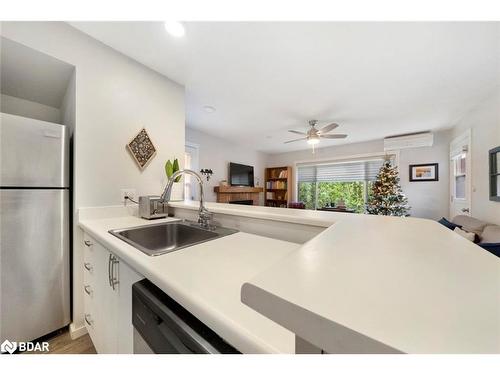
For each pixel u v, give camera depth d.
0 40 1.25
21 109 1.74
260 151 6.04
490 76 2.01
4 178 1.21
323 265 0.37
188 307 0.50
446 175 3.84
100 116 1.62
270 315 0.27
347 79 2.13
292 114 3.12
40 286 1.35
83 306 1.52
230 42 1.62
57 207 1.41
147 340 0.63
